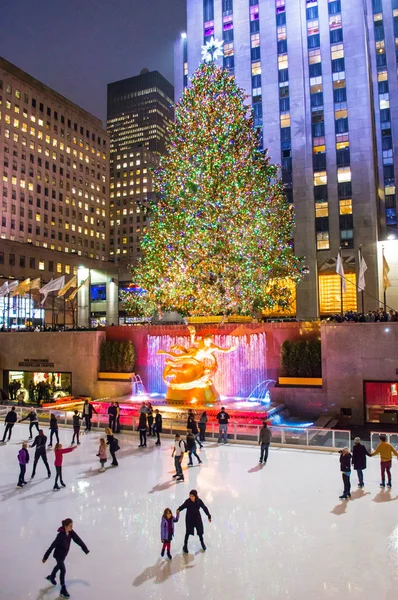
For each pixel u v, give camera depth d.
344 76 58.69
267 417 22.84
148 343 30.91
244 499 13.52
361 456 14.42
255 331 27.89
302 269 48.97
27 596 8.73
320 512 12.46
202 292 35.50
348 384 24.41
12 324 68.94
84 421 24.55
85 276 87.69
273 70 61.50
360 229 55.66
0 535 11.46
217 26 65.50
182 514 12.55
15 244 78.12
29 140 99.25
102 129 122.75
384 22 69.88
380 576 9.20
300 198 58.09
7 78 94.81
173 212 37.16
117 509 12.95
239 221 34.66
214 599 8.49
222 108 36.66
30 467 17.44
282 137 60.16
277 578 9.19
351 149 57.28
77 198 111.75
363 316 27.14
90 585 9.07
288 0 62.00
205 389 26.30
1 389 33.66
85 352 31.39
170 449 19.72
